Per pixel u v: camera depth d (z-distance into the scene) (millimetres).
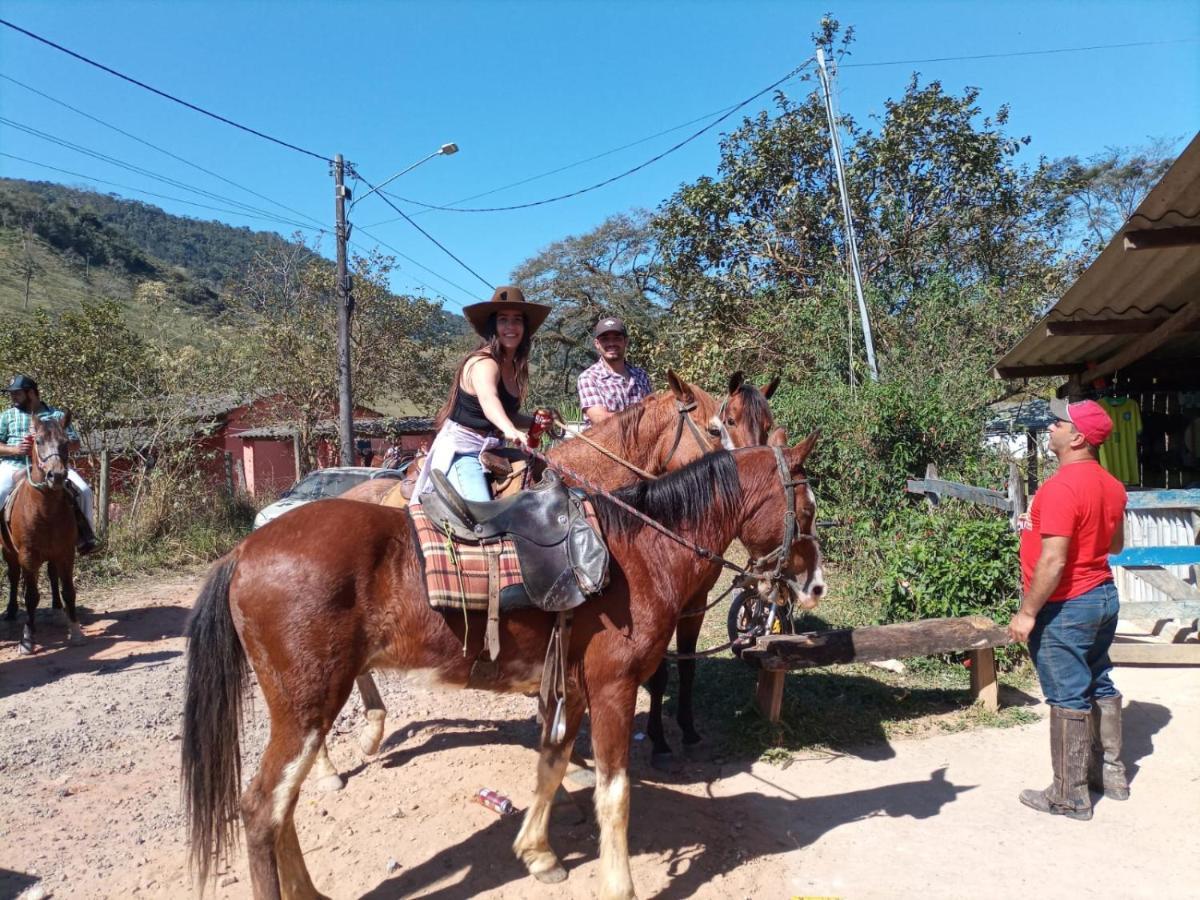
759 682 4805
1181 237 5488
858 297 12109
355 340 20109
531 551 2943
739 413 4453
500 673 3039
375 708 4430
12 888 3299
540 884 3252
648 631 3035
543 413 4047
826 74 13070
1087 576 3699
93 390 13398
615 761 3002
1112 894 3170
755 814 3887
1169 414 8852
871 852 3518
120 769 4590
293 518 2969
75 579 10211
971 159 14516
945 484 7680
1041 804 3865
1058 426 3752
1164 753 4398
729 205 15438
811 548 3398
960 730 4852
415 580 2914
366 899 3172
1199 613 5461
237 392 19203
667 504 3250
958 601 5832
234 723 2844
